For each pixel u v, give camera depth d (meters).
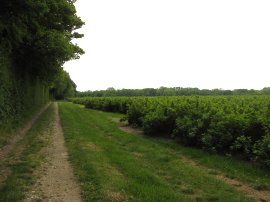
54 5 20.16
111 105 39.31
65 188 8.03
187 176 9.36
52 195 7.49
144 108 20.75
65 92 122.25
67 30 28.23
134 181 8.55
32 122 23.14
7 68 16.59
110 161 10.93
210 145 12.28
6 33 14.79
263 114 12.12
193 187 8.37
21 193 7.41
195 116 14.77
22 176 8.89
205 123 13.35
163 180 8.95
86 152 12.29
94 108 46.84
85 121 25.81
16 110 19.06
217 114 13.16
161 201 7.05
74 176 9.10
